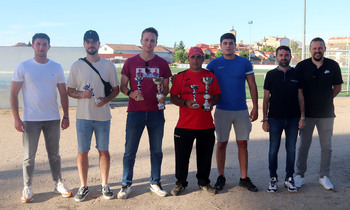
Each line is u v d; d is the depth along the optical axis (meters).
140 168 5.29
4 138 7.30
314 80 4.31
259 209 3.75
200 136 4.16
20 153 6.09
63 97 4.10
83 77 3.87
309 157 5.84
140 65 4.03
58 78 4.03
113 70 4.03
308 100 4.36
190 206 3.84
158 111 4.09
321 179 4.50
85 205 3.86
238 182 4.64
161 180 4.76
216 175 4.97
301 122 4.27
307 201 3.97
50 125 3.98
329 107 4.34
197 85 4.05
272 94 4.27
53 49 11.23
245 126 4.37
